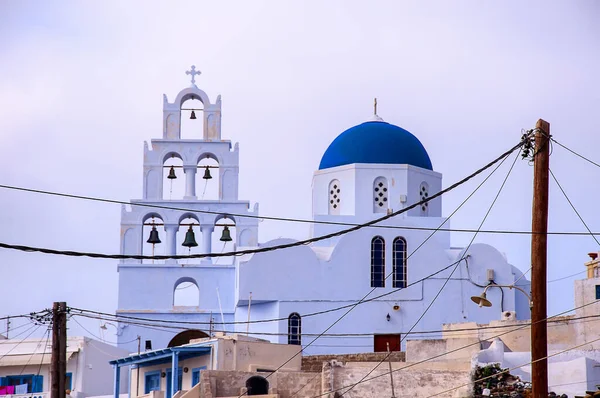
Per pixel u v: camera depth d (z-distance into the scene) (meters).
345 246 65.12
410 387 45.41
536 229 32.91
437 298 64.69
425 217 68.31
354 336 63.97
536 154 33.28
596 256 51.75
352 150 70.94
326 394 45.62
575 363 43.56
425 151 73.06
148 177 72.88
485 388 43.50
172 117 74.00
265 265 64.44
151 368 57.03
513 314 52.75
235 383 49.53
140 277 70.94
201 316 70.44
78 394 65.19
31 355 65.31
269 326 64.25
